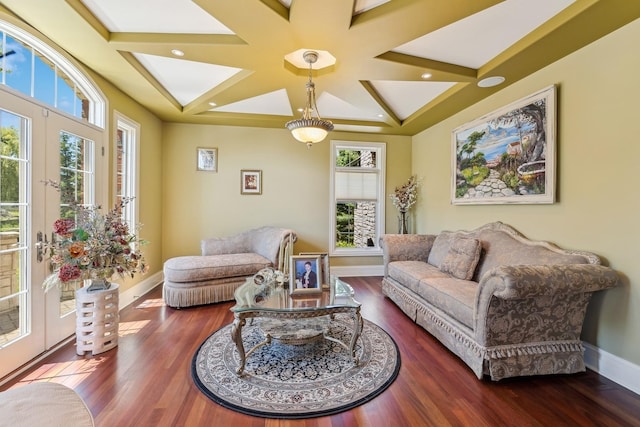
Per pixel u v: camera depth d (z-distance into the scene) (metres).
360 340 2.55
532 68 2.54
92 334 2.23
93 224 2.28
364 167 4.95
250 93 3.21
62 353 2.25
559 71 2.39
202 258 3.70
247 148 4.55
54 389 1.00
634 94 1.89
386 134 4.90
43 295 2.22
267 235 4.09
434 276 2.94
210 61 2.49
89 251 2.19
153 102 3.52
